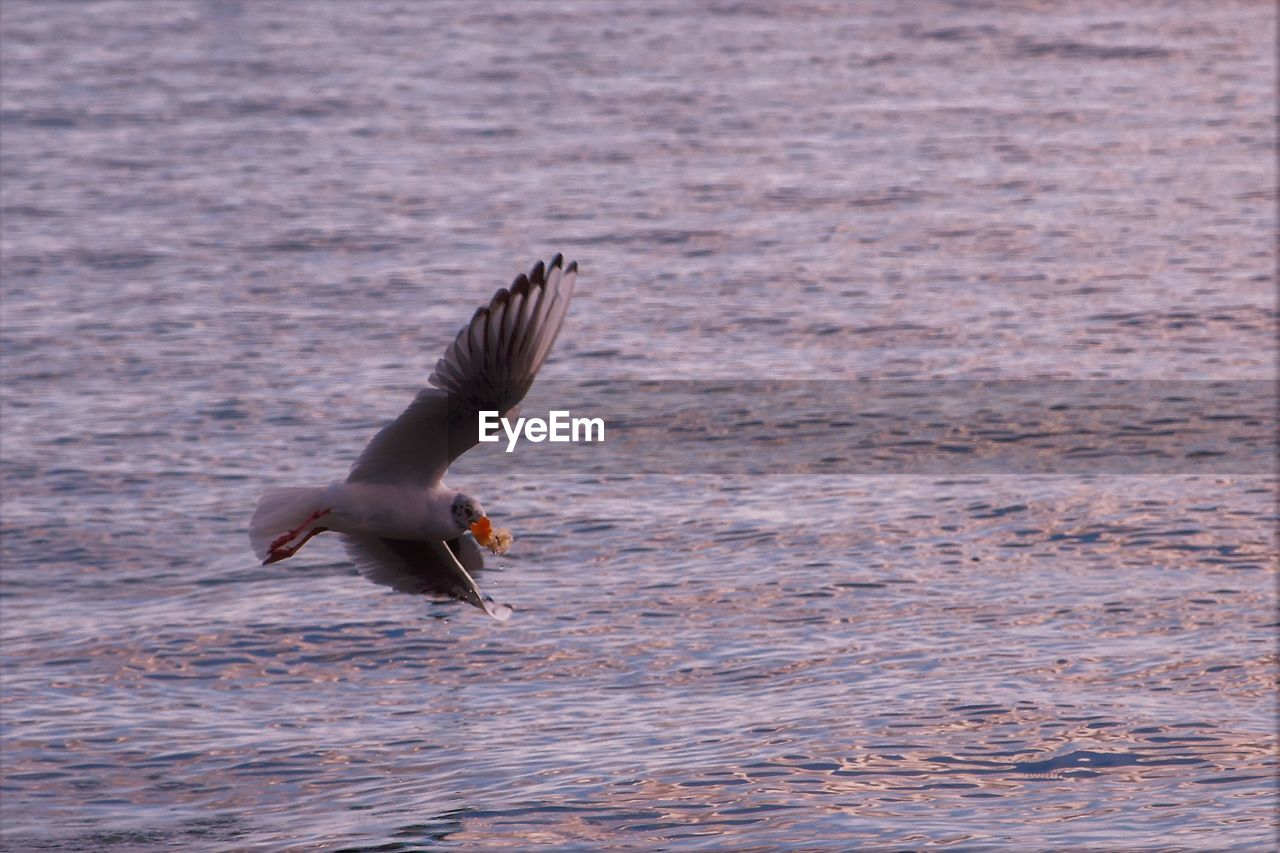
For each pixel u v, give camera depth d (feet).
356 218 105.70
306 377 77.87
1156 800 41.09
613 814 41.19
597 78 147.95
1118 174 118.11
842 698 47.80
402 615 54.75
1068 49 161.89
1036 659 50.16
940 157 122.62
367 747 46.32
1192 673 48.85
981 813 40.57
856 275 94.32
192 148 123.75
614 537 61.21
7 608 55.52
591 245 99.96
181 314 87.20
